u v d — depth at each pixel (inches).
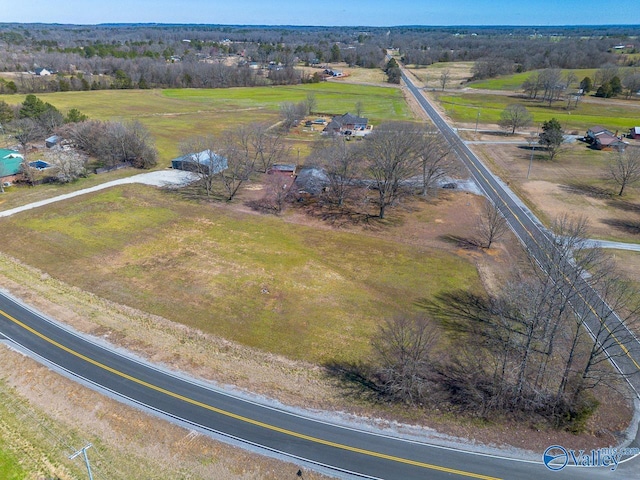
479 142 4197.8
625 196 2908.5
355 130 4507.9
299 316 1715.1
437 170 2938.0
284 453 1162.0
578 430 1234.0
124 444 1182.9
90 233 2341.3
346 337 1604.3
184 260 2094.0
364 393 1362.0
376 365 1471.5
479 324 1669.5
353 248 2229.3
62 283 1905.8
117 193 2871.6
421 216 2610.7
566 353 1481.3
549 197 2893.7
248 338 1593.3
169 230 2391.7
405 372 1362.0
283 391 1364.4
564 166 3523.6
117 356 1496.1
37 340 1565.0
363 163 3196.4
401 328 1464.1
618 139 3983.8
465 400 1328.7
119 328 1632.6
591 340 1557.6
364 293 1867.6
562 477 1108.5
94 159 3540.8
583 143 4170.8
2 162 3011.8
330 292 1870.1
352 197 2859.3
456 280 1963.6
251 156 3513.8
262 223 2493.8
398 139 2667.3
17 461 1132.5
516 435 1224.2
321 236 2351.1
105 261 2081.7
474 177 3260.3
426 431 1234.6
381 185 2605.8
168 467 1120.2
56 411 1284.4
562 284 1464.1
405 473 1117.1
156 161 3457.2
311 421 1261.1
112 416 1263.5
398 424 1255.5
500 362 1462.8
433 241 2309.3
